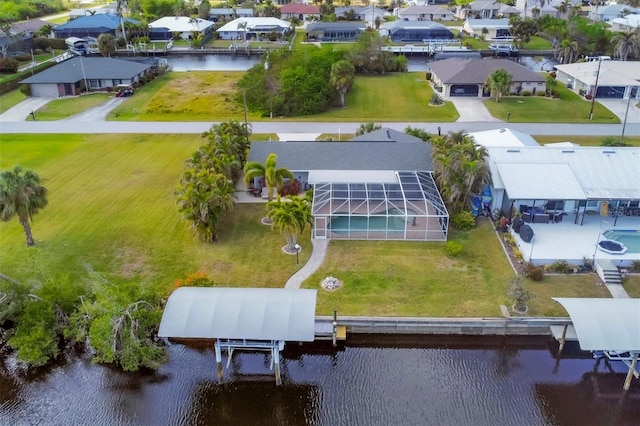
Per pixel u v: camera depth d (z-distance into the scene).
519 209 50.81
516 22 133.62
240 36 151.88
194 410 32.41
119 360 35.50
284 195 55.88
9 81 102.81
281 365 35.69
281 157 57.66
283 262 44.91
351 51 113.38
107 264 44.62
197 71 118.25
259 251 46.56
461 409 32.19
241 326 33.03
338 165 56.12
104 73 101.50
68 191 58.50
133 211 53.84
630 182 50.56
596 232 48.38
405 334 38.00
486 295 40.66
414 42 146.38
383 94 98.62
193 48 138.88
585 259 43.75
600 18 163.50
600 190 49.66
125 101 94.88
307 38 149.12
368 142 59.38
